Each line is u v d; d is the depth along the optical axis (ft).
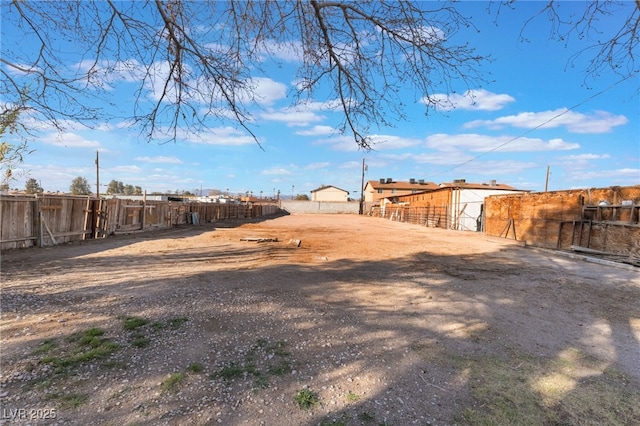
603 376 9.96
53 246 31.99
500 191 80.18
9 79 10.38
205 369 9.38
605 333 13.56
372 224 94.53
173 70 10.25
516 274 25.30
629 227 32.22
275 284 19.69
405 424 7.39
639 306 17.37
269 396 8.23
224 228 66.03
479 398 8.57
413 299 17.81
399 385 9.04
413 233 64.08
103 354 9.96
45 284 17.80
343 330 12.89
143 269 23.06
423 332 13.10
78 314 13.29
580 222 38.37
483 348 11.76
